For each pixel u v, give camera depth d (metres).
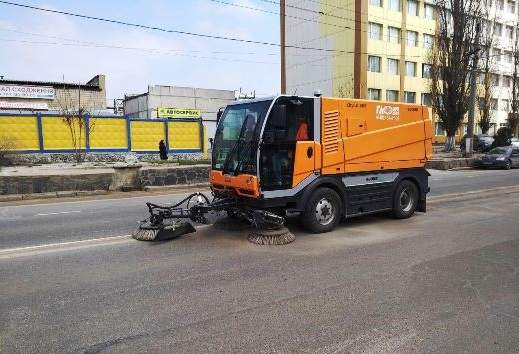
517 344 3.77
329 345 3.74
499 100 57.81
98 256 6.57
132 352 3.64
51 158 25.50
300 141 7.63
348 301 4.72
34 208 11.44
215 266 6.03
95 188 14.80
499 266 6.02
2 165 22.81
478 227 8.62
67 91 35.88
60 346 3.74
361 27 43.31
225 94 47.00
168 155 29.47
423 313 4.41
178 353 3.61
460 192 14.48
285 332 3.98
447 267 5.96
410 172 9.59
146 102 43.75
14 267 6.02
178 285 5.25
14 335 3.95
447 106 35.47
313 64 49.91
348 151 8.27
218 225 8.72
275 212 7.82
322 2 47.78
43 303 4.71
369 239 7.62
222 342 3.80
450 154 33.91
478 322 4.21
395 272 5.74
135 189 15.24
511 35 58.78
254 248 7.00
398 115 9.20
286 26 53.59
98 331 4.02
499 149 27.16
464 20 33.75
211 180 8.38
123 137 28.03
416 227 8.65
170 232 7.62
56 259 6.42
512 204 11.58
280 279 5.46
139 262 6.24
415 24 47.47
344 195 8.34
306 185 7.79
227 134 8.06
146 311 4.47
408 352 3.63
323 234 8.00
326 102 7.91
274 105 7.27
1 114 24.23
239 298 4.82
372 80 44.47
